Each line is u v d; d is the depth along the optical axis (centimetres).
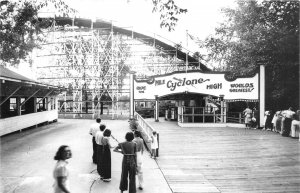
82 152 1508
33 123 2580
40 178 1055
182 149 1548
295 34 2512
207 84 2502
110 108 5622
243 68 2834
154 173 1109
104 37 4400
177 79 2589
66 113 3988
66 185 605
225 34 3369
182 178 1045
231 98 2452
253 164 1232
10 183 995
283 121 1923
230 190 918
